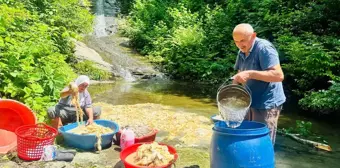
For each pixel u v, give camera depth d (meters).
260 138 2.85
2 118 4.32
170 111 6.64
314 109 7.49
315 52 7.86
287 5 11.09
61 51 9.52
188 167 3.76
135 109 6.64
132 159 3.53
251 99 3.14
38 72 5.46
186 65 11.55
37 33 6.61
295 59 8.23
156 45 13.20
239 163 2.79
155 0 15.70
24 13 6.87
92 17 10.69
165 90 9.66
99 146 4.12
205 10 13.98
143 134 4.40
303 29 9.73
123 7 18.62
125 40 14.99
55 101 5.34
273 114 3.35
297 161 4.65
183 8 14.18
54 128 4.11
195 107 7.59
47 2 8.98
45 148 3.74
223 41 12.03
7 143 4.15
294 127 6.46
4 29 5.59
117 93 9.02
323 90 7.37
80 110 4.34
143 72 11.50
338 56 7.96
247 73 3.08
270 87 3.31
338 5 9.20
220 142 2.88
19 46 5.67
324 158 4.80
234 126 3.05
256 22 11.14
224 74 11.00
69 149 4.11
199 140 4.85
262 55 3.17
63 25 9.35
